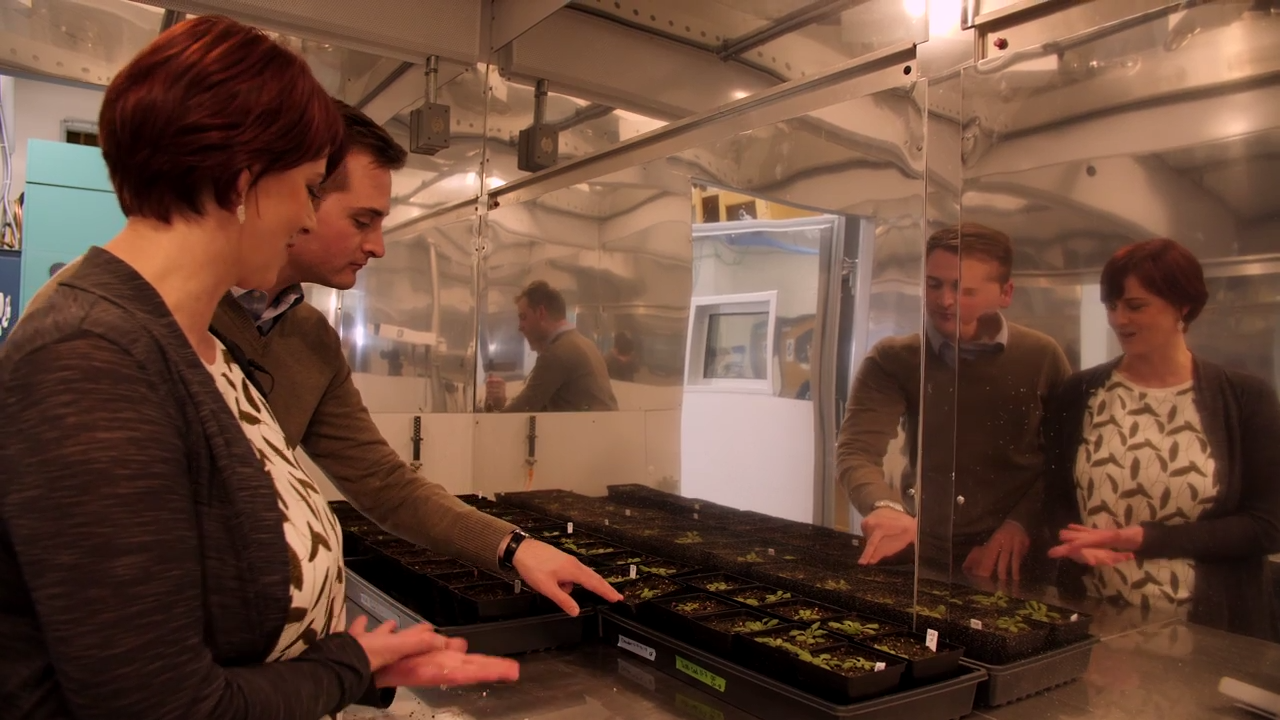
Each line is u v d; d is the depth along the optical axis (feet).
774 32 5.09
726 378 5.59
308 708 2.41
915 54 4.29
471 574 5.65
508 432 7.95
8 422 1.93
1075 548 3.73
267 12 6.66
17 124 9.83
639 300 6.40
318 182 2.54
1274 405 3.09
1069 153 3.68
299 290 4.23
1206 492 3.30
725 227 5.56
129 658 1.94
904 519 4.41
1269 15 3.06
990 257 3.99
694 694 4.24
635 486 6.46
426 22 7.45
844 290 4.73
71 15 6.44
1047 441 3.83
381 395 7.98
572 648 5.12
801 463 5.02
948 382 4.20
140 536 1.96
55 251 8.66
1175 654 3.40
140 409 2.04
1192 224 3.29
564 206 7.17
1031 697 3.83
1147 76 3.41
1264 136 3.09
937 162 4.20
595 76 6.68
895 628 4.30
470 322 8.42
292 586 2.53
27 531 1.89
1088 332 3.65
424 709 4.31
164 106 2.11
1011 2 3.85
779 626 4.28
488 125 8.21
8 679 2.03
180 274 2.30
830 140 4.77
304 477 2.89
